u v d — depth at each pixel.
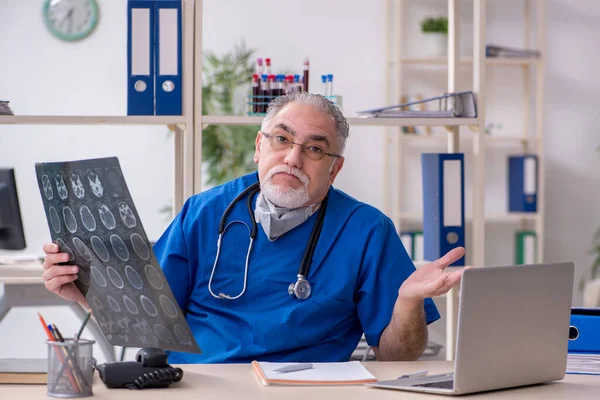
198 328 1.84
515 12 5.03
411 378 1.44
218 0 4.74
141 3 2.42
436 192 2.56
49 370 1.27
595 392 1.37
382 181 4.93
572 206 5.11
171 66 2.44
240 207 1.90
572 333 1.64
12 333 4.55
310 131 1.82
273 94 2.54
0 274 2.55
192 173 2.46
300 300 1.80
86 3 4.63
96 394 1.28
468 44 4.93
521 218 4.95
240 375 1.46
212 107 4.48
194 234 1.91
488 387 1.34
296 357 1.78
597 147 5.11
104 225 1.38
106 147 4.70
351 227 1.89
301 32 4.82
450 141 2.68
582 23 5.07
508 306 1.33
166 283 1.33
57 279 1.53
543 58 4.73
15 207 2.86
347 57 4.87
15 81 4.61
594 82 5.10
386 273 1.88
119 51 4.68
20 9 4.59
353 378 1.42
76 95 4.66
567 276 1.42
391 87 4.92
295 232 1.87
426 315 1.93
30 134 4.63
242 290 1.83
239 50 4.76
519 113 5.05
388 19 4.79
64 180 1.41
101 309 1.54
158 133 4.72
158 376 1.33
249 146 4.48
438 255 2.55
